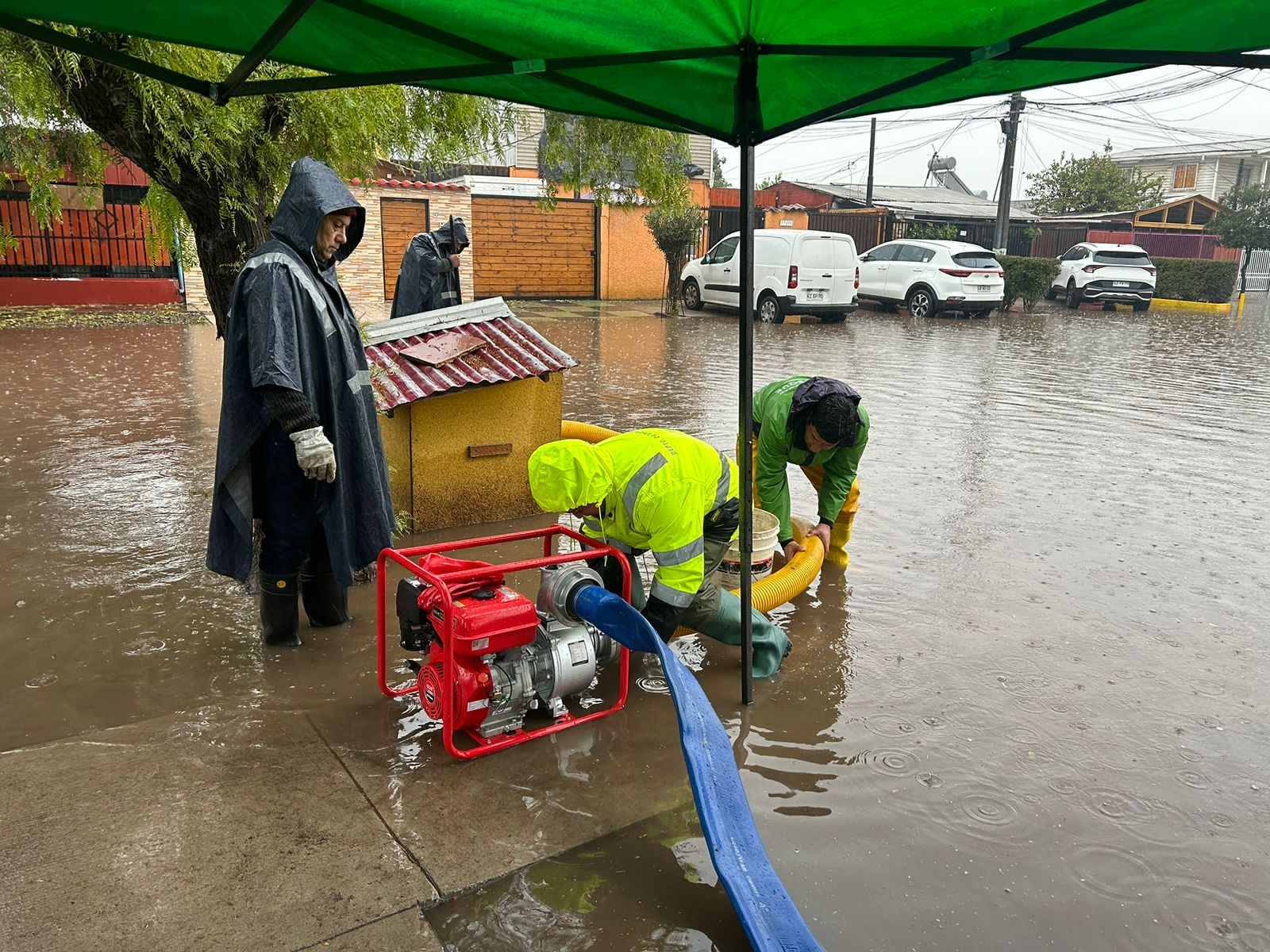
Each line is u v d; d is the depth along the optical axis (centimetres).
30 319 1470
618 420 843
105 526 526
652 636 284
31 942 214
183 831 258
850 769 303
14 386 934
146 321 1530
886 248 2144
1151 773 304
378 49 282
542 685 316
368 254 1888
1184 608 443
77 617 405
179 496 584
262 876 241
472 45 271
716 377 1110
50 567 462
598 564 353
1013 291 2248
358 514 370
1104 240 3045
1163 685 366
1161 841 268
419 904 233
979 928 231
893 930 229
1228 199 3278
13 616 404
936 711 344
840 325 1830
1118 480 673
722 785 258
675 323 1783
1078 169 4094
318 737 312
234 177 464
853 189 3819
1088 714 342
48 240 1609
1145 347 1545
